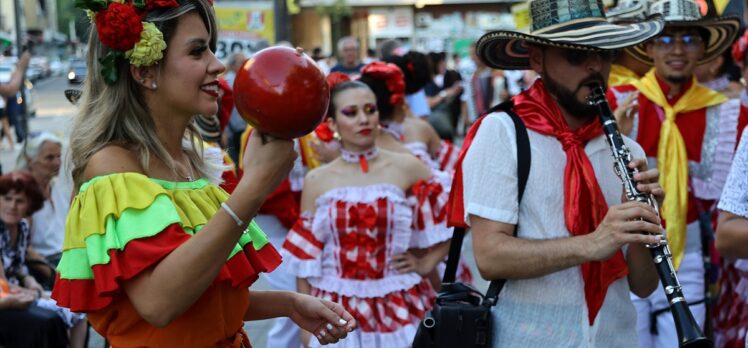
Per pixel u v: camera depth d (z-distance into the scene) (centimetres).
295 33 2836
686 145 453
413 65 638
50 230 581
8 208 518
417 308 427
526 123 304
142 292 212
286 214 534
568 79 303
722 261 452
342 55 1309
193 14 232
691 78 460
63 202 587
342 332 266
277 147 212
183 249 209
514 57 344
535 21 315
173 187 233
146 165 231
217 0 1409
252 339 633
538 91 310
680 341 268
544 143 302
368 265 422
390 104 531
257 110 206
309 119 210
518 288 304
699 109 455
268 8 1409
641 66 511
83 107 237
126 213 217
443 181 449
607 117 300
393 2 3056
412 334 420
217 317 235
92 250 216
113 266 212
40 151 569
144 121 234
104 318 228
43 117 2398
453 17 3128
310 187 436
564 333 298
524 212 300
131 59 226
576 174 297
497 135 303
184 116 240
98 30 225
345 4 2773
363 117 429
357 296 420
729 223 306
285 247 432
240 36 1412
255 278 245
